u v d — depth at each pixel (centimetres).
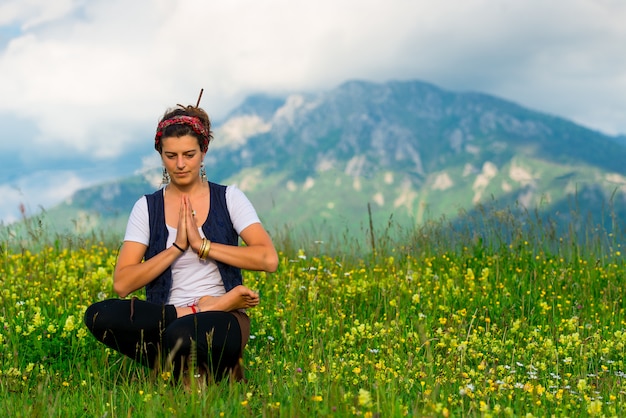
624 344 583
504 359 559
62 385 456
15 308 616
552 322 669
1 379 457
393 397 390
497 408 396
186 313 458
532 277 810
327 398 380
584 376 495
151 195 489
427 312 671
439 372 491
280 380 458
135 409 413
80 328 529
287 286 718
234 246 472
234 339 448
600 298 756
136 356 464
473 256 903
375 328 599
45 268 754
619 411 424
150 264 461
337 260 884
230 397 414
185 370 448
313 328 599
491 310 701
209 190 488
